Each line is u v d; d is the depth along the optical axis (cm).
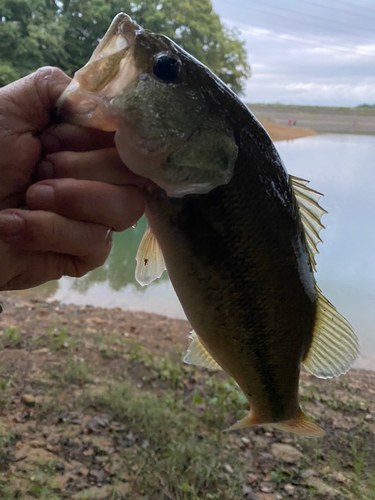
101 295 104
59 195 16
